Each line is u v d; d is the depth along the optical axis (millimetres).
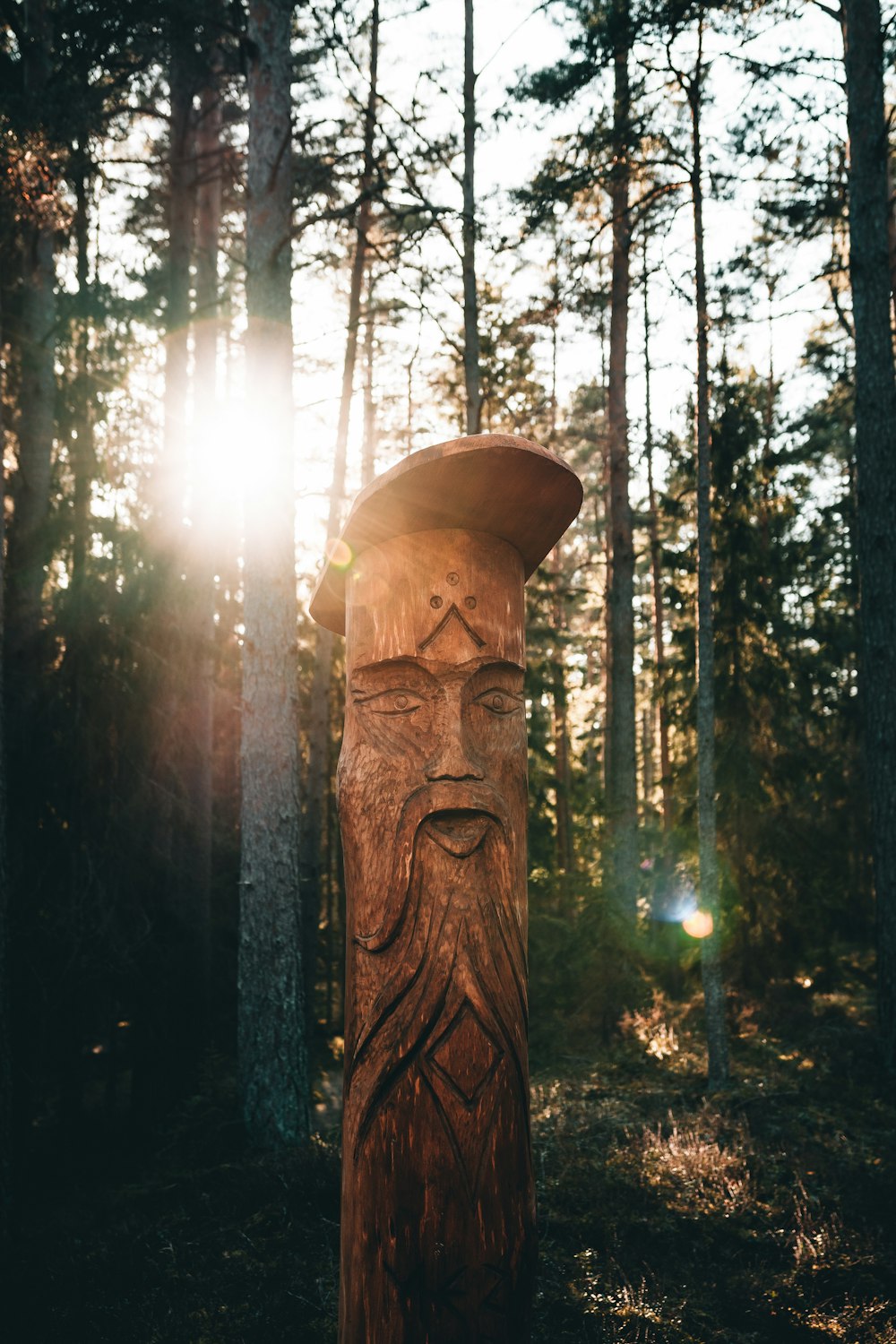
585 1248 5180
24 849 7914
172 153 12188
